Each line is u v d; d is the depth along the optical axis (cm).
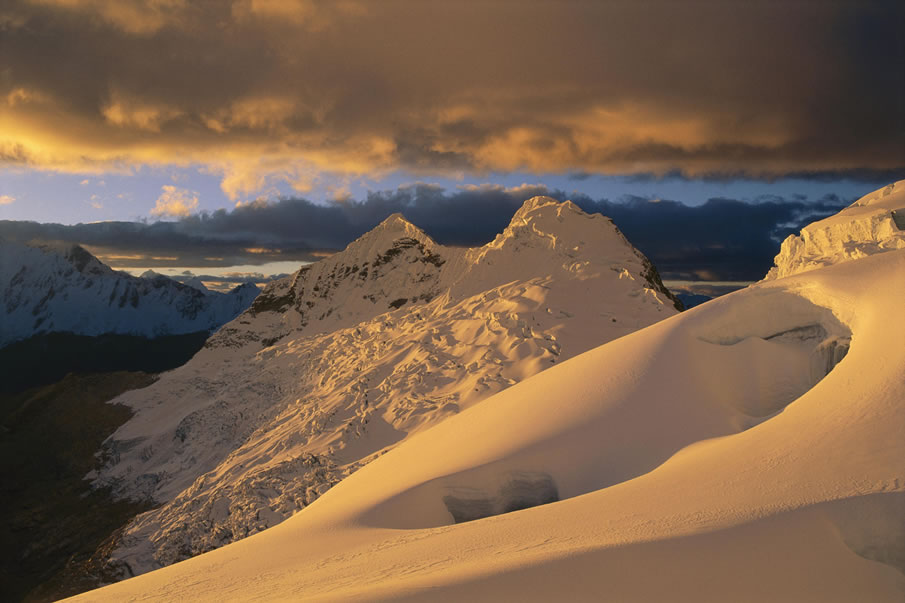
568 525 2130
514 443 3309
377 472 4131
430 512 3056
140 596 2717
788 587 1589
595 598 1535
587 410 3350
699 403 3172
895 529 1723
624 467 2931
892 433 2109
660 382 3353
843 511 1798
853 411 2317
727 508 1947
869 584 1617
